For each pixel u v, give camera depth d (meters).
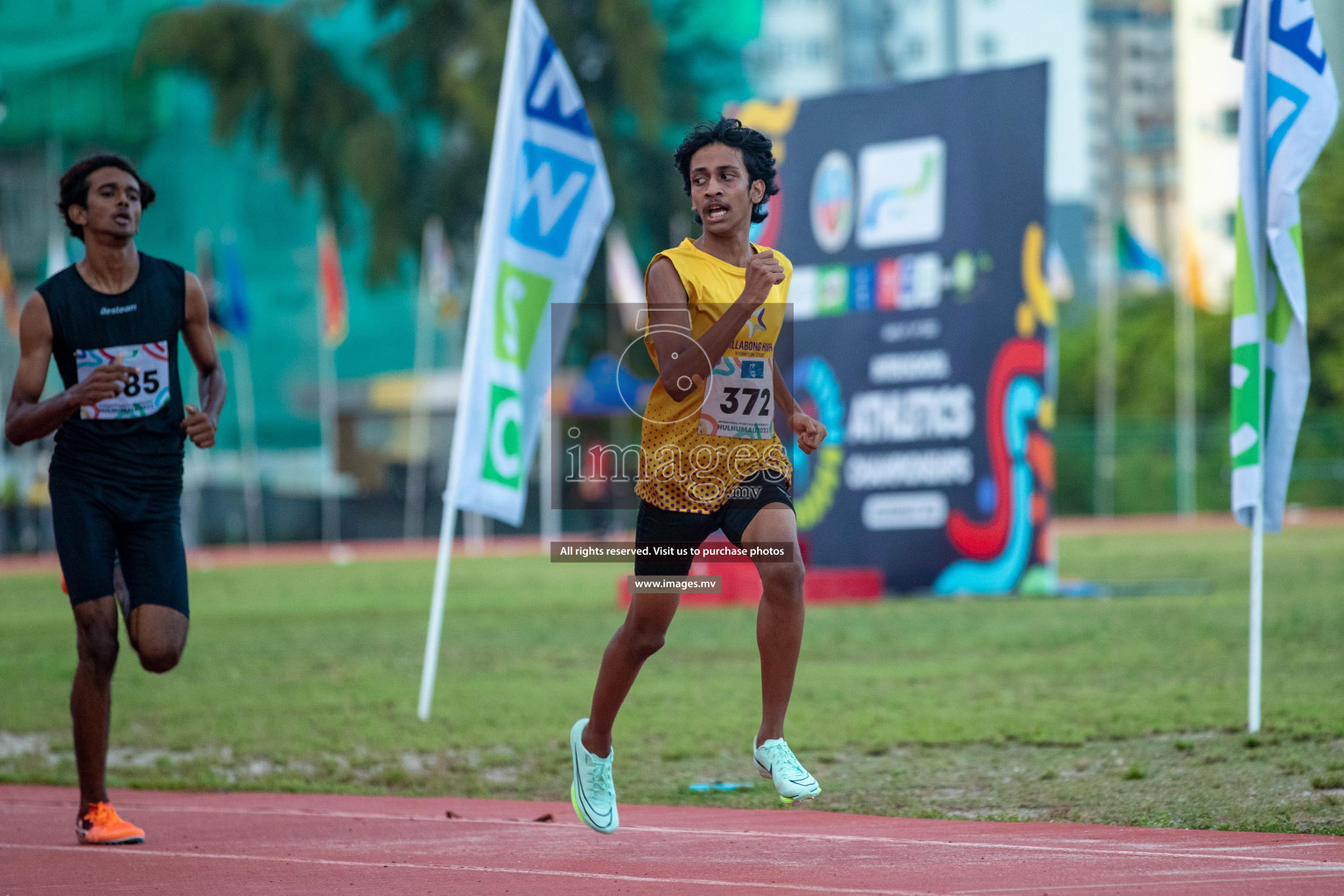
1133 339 140.62
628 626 13.32
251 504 114.31
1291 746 19.50
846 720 23.55
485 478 26.72
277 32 140.00
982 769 18.95
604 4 137.25
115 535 15.87
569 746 22.34
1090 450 119.88
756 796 17.83
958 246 48.53
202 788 19.67
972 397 48.41
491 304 26.98
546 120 27.77
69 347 15.87
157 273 16.27
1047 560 47.88
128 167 16.05
